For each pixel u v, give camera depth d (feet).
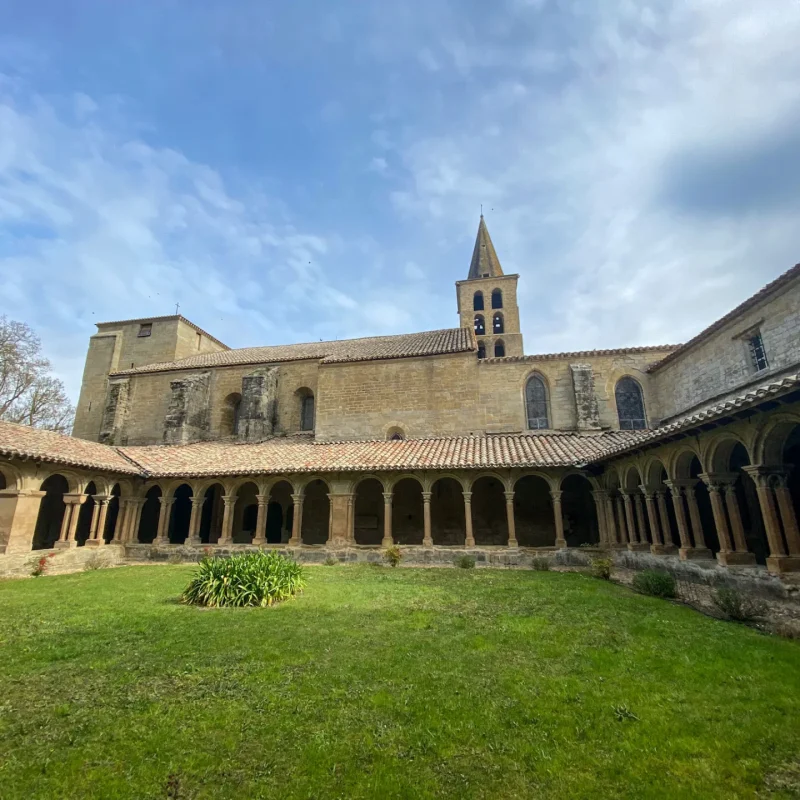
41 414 127.13
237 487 65.31
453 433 74.95
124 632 25.05
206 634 24.49
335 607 30.78
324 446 72.08
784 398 25.91
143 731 14.49
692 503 38.65
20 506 50.42
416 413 76.89
